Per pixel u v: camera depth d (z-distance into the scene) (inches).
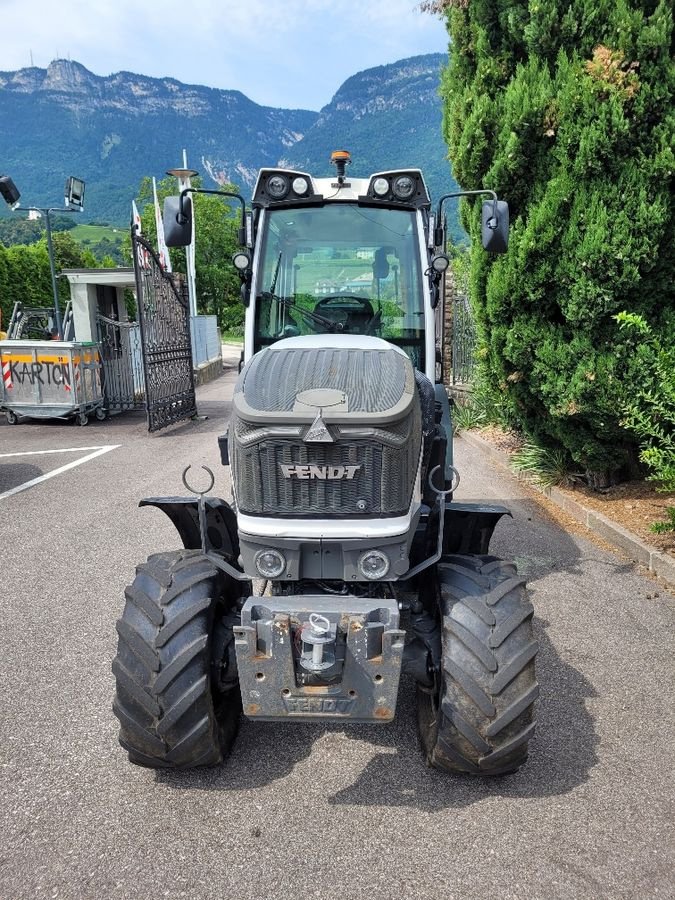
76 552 229.0
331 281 173.8
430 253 174.1
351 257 173.5
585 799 112.3
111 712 137.9
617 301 227.5
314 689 103.6
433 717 120.0
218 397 664.4
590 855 100.4
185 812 110.0
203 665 108.8
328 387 111.3
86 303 553.3
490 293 258.4
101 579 206.1
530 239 235.8
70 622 177.8
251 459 107.0
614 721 133.8
